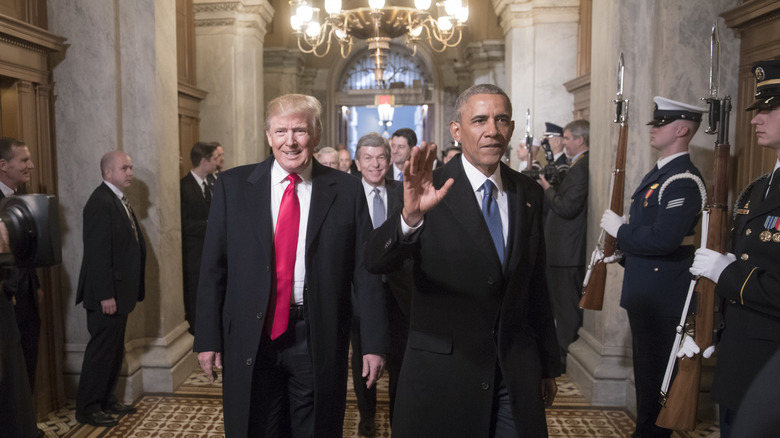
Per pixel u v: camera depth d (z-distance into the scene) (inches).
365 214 93.3
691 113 112.3
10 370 80.4
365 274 91.0
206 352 87.5
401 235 67.2
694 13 143.3
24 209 78.2
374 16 247.9
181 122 262.4
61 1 156.5
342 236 89.7
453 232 74.1
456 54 564.1
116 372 145.6
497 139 72.4
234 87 300.4
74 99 157.8
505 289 74.0
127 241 141.8
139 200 163.6
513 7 288.0
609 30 152.6
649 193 116.2
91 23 156.4
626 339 154.3
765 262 75.6
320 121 89.2
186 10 266.5
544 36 286.8
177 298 177.5
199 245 211.5
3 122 143.3
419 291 75.9
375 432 135.8
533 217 78.2
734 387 78.0
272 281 85.9
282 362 88.4
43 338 149.1
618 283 153.6
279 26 454.6
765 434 19.2
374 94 584.7
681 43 144.0
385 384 171.8
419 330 75.5
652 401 118.1
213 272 88.4
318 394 86.3
